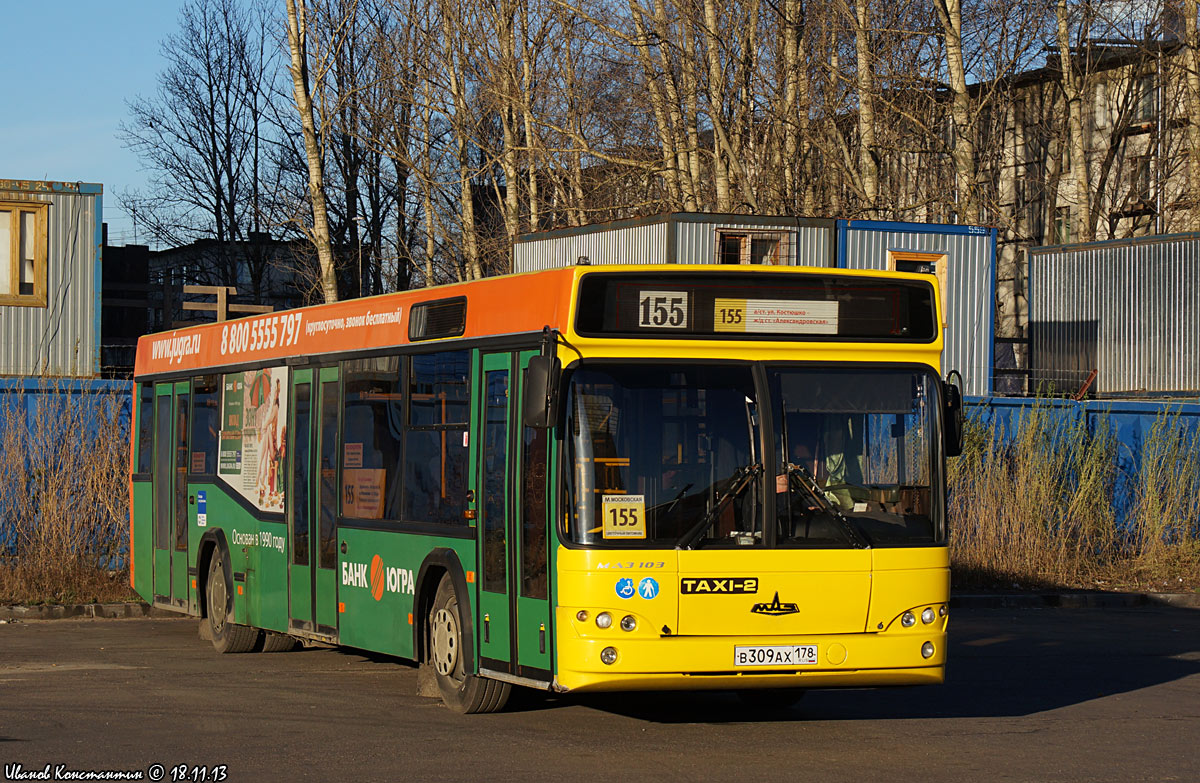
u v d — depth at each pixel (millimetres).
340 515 14000
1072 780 9492
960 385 11172
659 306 10539
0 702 12742
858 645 10461
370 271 55844
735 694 13523
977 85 45469
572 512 10242
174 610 18594
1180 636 18984
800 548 10414
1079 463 25359
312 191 34719
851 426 10742
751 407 10555
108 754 10266
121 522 22328
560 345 10391
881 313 10969
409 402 12859
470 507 11703
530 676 10750
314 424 14664
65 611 20938
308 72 35281
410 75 43219
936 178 41094
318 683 14031
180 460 18391
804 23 37031
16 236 30516
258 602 15797
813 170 37969
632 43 36156
